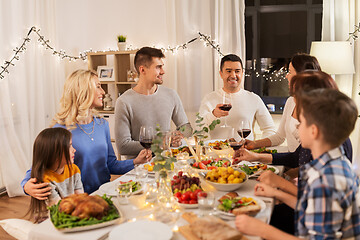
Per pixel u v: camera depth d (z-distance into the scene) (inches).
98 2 199.3
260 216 59.5
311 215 48.5
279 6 177.6
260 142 111.3
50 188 74.0
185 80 183.2
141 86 121.1
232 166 85.5
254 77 184.7
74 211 57.7
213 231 51.4
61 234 55.0
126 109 117.5
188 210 62.4
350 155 68.4
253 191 71.1
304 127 52.3
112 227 57.2
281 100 181.5
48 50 184.4
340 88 158.2
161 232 53.1
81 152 89.8
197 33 179.2
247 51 184.4
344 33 156.9
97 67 201.5
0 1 157.4
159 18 188.7
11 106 164.1
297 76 69.9
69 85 90.6
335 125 49.5
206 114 131.6
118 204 66.0
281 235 51.9
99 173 94.1
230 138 89.4
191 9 178.2
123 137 116.3
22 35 168.2
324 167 50.2
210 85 178.7
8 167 159.9
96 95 93.3
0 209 147.8
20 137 167.5
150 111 120.3
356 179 54.1
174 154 96.7
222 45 174.2
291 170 89.8
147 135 86.4
